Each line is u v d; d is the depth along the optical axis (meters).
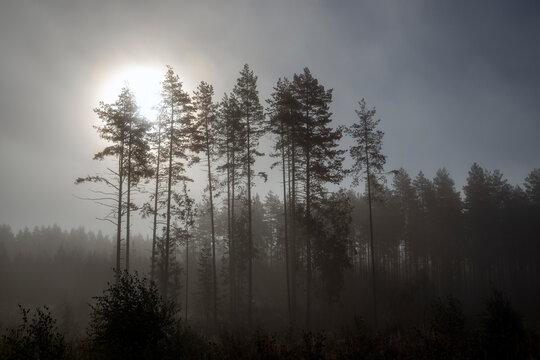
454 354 10.23
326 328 27.45
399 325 24.17
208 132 28.55
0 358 8.88
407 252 54.91
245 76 28.34
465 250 52.34
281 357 9.51
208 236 54.25
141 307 9.36
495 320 12.88
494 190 52.41
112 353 8.89
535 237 52.56
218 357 9.52
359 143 28.41
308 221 25.97
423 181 52.41
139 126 25.36
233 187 29.66
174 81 26.88
